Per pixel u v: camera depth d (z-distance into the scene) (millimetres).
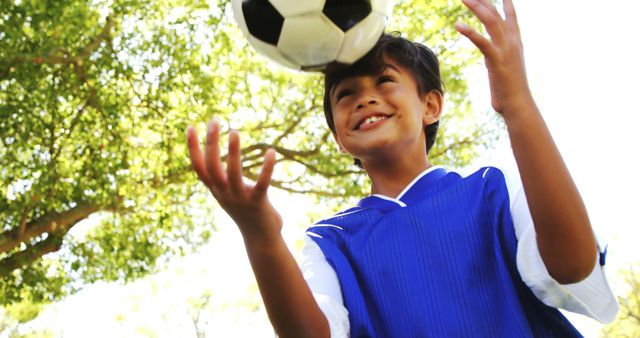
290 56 1776
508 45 1278
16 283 11594
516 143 1268
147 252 11406
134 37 10852
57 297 11695
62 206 10453
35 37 9695
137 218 11609
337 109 1715
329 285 1591
